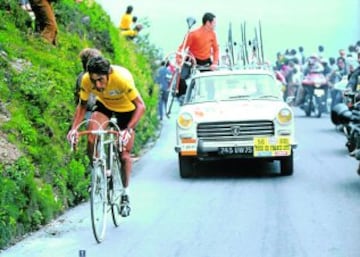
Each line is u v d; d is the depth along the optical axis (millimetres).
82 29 27203
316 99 39531
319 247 13461
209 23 27078
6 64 19031
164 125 36750
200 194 18906
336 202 17406
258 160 23344
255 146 20891
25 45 21969
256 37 26188
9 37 21641
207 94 22406
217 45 27297
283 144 20875
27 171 15570
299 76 45250
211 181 20859
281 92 22594
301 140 29484
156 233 14805
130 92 14914
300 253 13094
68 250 13617
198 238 14336
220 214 16422
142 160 25281
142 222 15812
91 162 14609
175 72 27297
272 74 23047
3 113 17328
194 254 13188
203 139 21031
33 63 20719
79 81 17969
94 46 27500
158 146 29000
